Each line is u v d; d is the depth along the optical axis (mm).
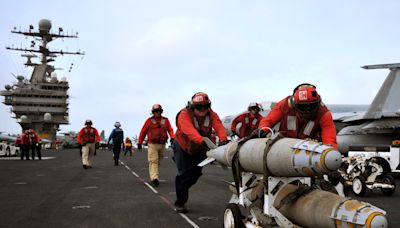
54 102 69188
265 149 4234
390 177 9867
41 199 8789
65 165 20844
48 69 73312
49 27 71125
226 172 16828
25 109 68312
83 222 6387
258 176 4746
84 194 9578
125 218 6699
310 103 4516
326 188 4473
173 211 7340
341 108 27828
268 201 4277
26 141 26328
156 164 11281
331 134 4703
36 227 6043
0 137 46938
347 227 3529
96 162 23969
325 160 3566
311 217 3926
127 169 17969
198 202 8391
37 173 15656
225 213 5297
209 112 6305
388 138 18688
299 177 4289
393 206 8133
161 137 11164
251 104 10328
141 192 9938
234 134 11164
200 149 6637
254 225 4629
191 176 7070
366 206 3525
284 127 4938
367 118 18750
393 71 18344
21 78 69375
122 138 20844
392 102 18172
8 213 7137
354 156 10781
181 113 6246
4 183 12000
